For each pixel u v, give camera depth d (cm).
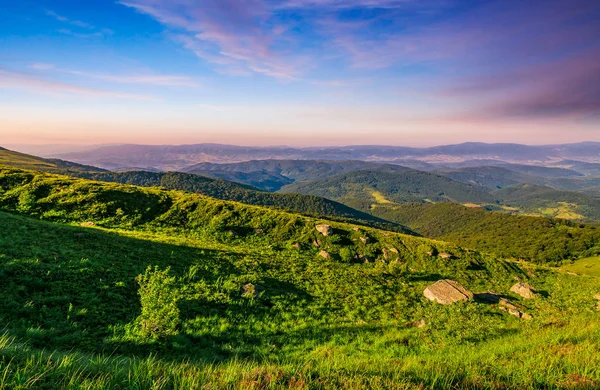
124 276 1997
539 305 3158
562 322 2036
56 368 532
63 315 1374
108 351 1177
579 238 17962
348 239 5484
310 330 1922
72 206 4531
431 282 3906
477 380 641
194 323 1677
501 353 1119
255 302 2219
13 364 514
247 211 5816
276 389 543
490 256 5547
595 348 916
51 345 1102
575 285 4400
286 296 2495
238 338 1638
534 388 621
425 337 1928
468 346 1652
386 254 5144
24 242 2136
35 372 495
